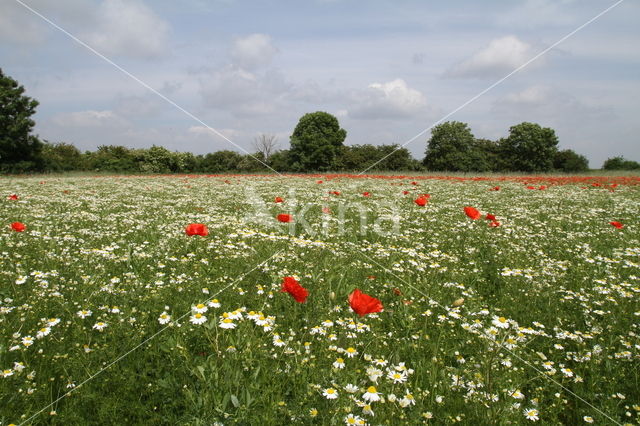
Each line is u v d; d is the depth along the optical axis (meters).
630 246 6.57
